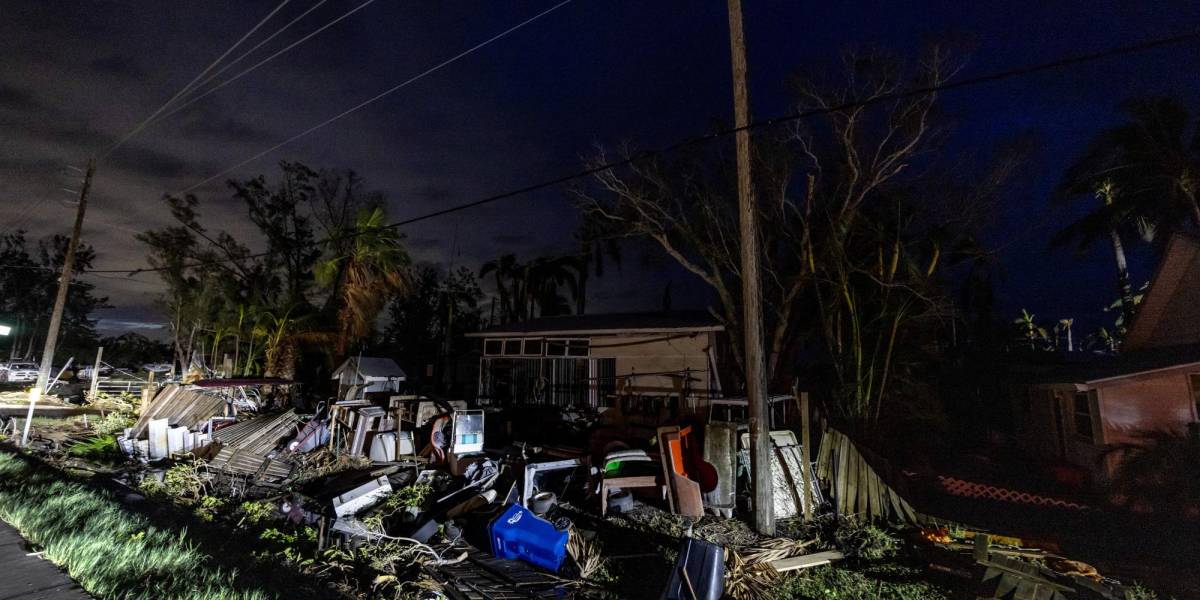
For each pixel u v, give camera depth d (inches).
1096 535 342.3
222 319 1171.3
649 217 722.8
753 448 349.1
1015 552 290.7
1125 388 459.2
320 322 1038.4
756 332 350.3
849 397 614.2
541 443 609.3
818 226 695.7
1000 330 1042.7
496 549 298.2
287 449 549.0
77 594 210.2
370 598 239.6
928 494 448.8
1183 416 437.1
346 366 868.6
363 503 365.4
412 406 558.9
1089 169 842.2
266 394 887.1
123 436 573.3
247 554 280.4
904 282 615.2
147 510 357.7
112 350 1921.8
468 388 957.8
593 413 639.1
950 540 319.9
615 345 645.9
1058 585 236.1
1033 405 685.9
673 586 207.5
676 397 596.4
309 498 403.5
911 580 274.5
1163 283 579.8
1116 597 243.8
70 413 769.6
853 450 396.2
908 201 647.8
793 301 728.3
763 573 275.0
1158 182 789.2
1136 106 780.6
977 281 1011.3
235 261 1262.3
